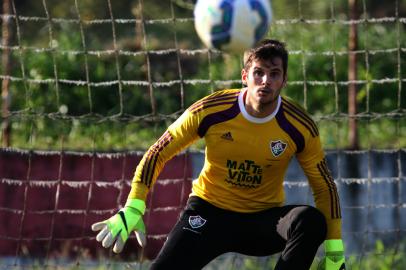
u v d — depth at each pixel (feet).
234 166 52.54
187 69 157.07
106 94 139.03
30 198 77.41
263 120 51.01
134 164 79.41
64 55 138.51
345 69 141.49
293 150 52.01
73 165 78.95
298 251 49.24
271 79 49.29
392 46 145.59
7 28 92.38
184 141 52.19
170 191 78.07
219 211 53.88
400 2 194.39
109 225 50.08
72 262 76.89
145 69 142.51
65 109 130.72
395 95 138.21
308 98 138.72
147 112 139.44
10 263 75.87
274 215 52.70
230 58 138.92
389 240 80.38
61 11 193.06
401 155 80.84
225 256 75.72
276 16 165.17
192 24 181.98
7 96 92.58
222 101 51.72
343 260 52.54
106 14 190.49
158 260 53.11
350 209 79.41
